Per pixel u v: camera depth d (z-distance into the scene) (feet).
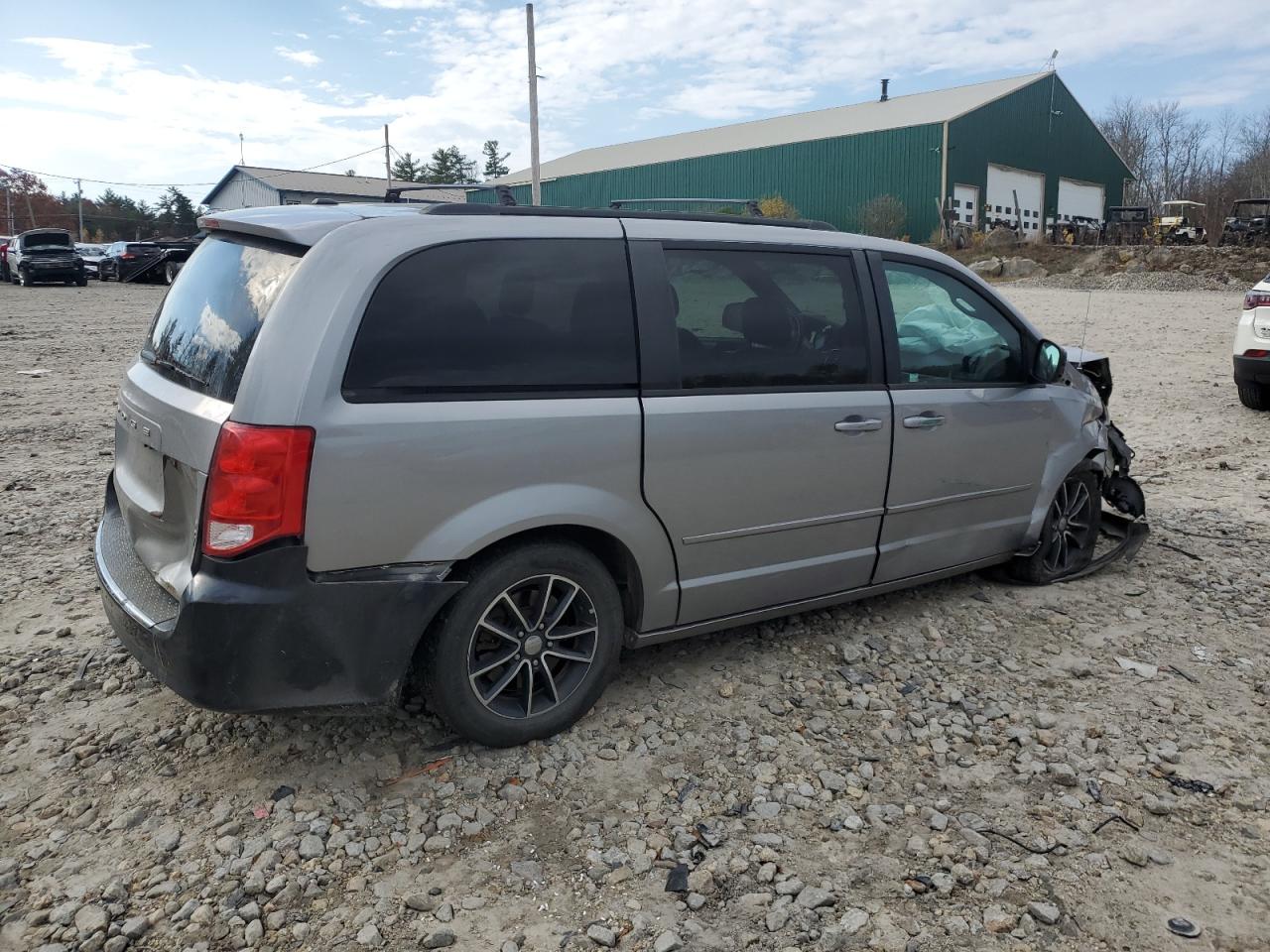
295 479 9.57
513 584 11.04
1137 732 12.31
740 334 12.54
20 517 20.27
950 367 14.82
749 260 12.76
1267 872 9.73
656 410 11.64
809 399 12.99
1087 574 17.56
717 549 12.59
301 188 214.48
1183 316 69.21
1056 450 16.42
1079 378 17.39
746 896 9.29
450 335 10.49
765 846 10.01
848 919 9.00
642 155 177.17
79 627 14.76
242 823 10.14
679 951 8.61
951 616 15.78
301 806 10.43
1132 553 18.11
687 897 9.25
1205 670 14.02
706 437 12.03
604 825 10.28
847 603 15.98
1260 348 32.27
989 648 14.65
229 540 9.54
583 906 9.14
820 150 147.95
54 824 10.11
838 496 13.50
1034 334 15.85
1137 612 15.98
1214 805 10.82
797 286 13.14
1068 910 9.17
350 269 10.06
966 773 11.43
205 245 12.16
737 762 11.50
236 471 9.48
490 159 294.25
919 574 15.11
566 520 11.07
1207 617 15.87
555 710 11.69
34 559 17.69
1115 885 9.53
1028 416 15.75
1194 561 18.40
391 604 10.19
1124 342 54.75
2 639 14.29
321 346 9.78
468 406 10.46
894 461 13.97
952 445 14.67
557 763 11.35
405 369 10.19
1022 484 15.97
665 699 12.91
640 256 11.87
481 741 11.32
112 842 9.84
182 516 10.43
